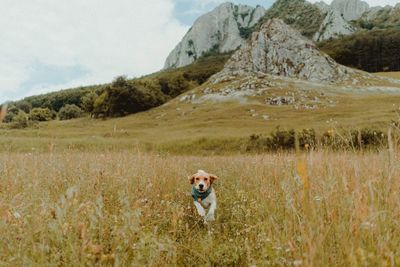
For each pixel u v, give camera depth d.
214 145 48.25
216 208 7.45
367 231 3.03
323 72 116.31
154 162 10.44
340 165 4.66
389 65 175.00
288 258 3.32
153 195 7.24
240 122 72.19
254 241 4.68
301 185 4.25
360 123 45.56
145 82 136.50
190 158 18.25
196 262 4.39
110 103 115.94
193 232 5.77
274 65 124.06
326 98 88.12
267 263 3.47
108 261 3.33
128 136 63.72
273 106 85.06
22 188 6.24
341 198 3.72
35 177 6.62
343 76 115.62
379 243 2.86
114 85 118.50
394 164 4.06
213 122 74.62
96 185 6.82
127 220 3.69
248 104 87.50
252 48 128.25
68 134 65.19
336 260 2.93
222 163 14.38
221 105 91.38
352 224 3.09
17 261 3.05
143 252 3.36
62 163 9.54
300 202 3.99
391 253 2.56
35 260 3.12
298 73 119.56
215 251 4.62
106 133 65.56
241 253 4.39
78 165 9.28
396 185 3.80
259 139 44.44
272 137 40.94
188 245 4.76
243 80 108.62
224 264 4.37
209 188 7.71
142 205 5.80
